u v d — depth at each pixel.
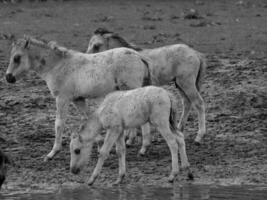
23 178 36.03
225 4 89.06
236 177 36.19
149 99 34.88
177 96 49.34
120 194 33.31
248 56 60.16
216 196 32.91
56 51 39.50
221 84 51.78
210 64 57.12
